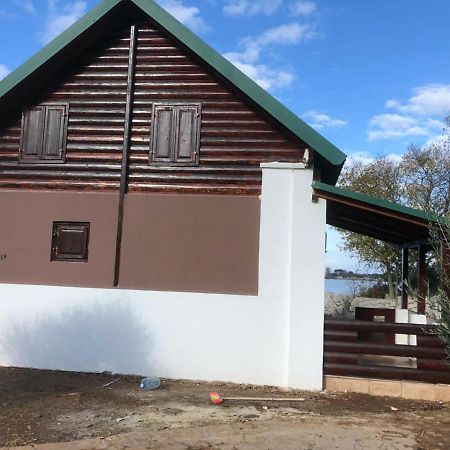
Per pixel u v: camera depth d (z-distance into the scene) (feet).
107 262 30.01
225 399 25.04
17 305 30.37
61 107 31.65
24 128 31.86
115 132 31.09
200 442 19.31
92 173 30.86
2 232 30.99
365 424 22.00
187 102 30.71
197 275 29.25
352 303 73.10
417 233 32.27
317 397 26.09
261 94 28.37
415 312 36.50
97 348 29.58
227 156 29.96
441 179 81.51
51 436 19.51
